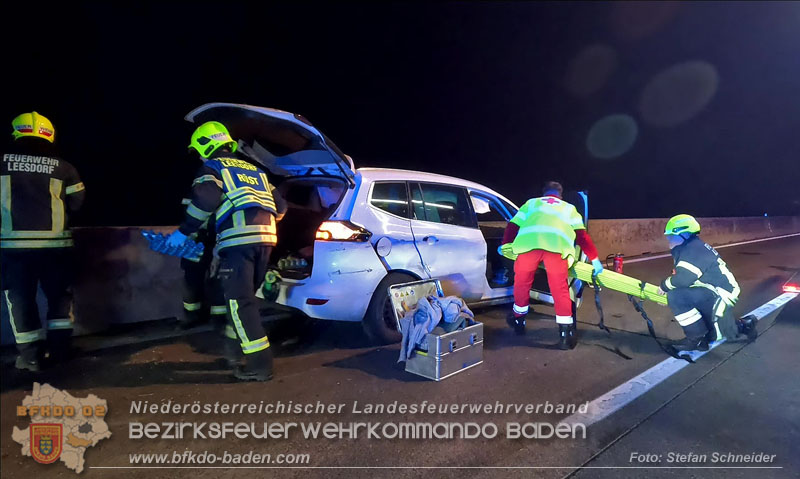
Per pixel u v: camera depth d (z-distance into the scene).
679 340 5.06
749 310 6.41
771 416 3.42
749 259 12.02
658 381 4.03
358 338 5.04
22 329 3.95
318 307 4.40
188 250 4.09
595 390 3.85
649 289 4.81
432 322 4.11
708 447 3.02
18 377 3.93
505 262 6.10
